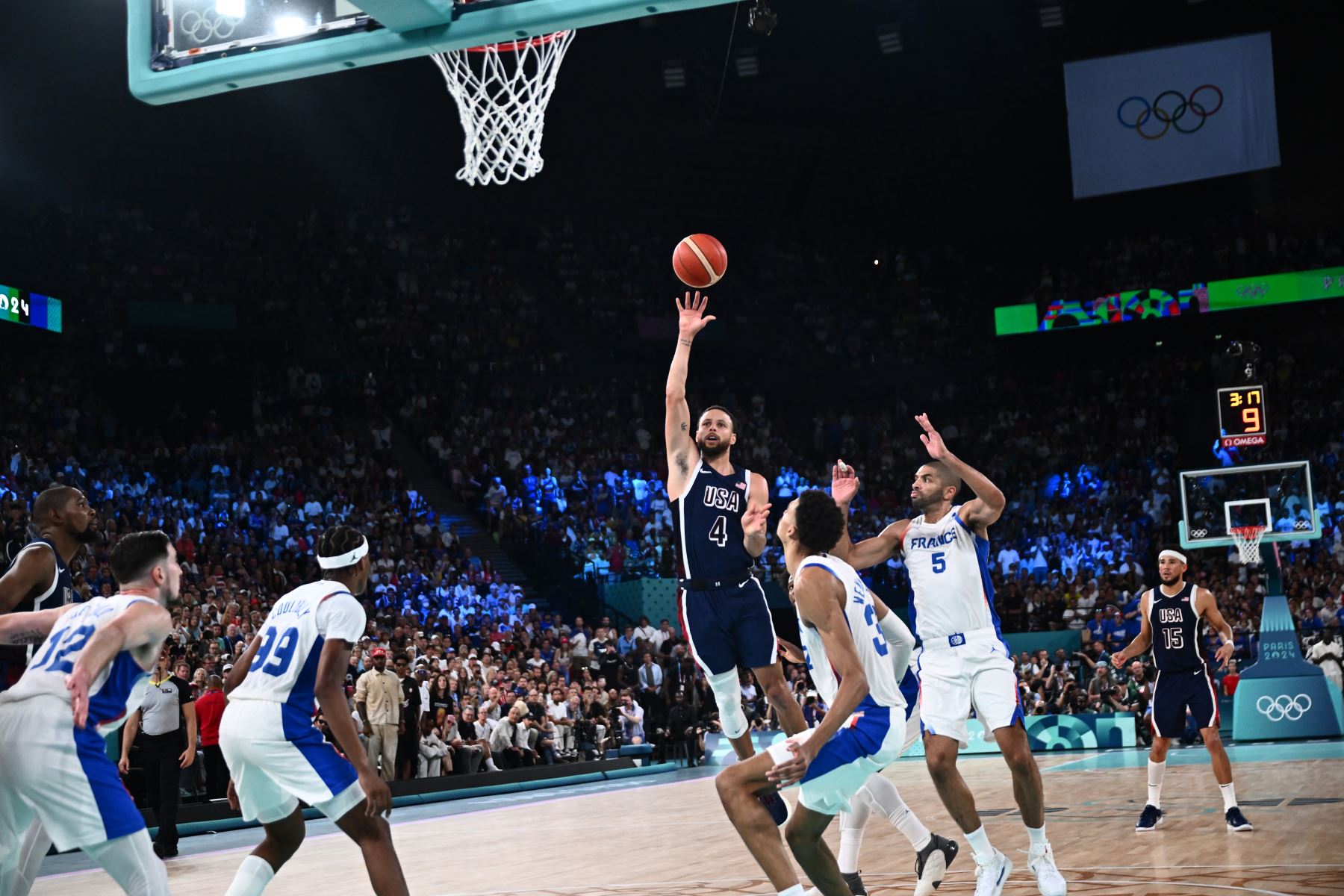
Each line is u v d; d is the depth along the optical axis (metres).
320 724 12.63
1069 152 30.20
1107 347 29.47
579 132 28.83
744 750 6.20
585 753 16.33
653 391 28.41
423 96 27.19
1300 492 15.52
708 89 28.59
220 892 6.87
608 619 19.89
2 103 22.25
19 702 3.95
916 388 30.30
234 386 23.20
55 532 5.09
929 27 28.86
